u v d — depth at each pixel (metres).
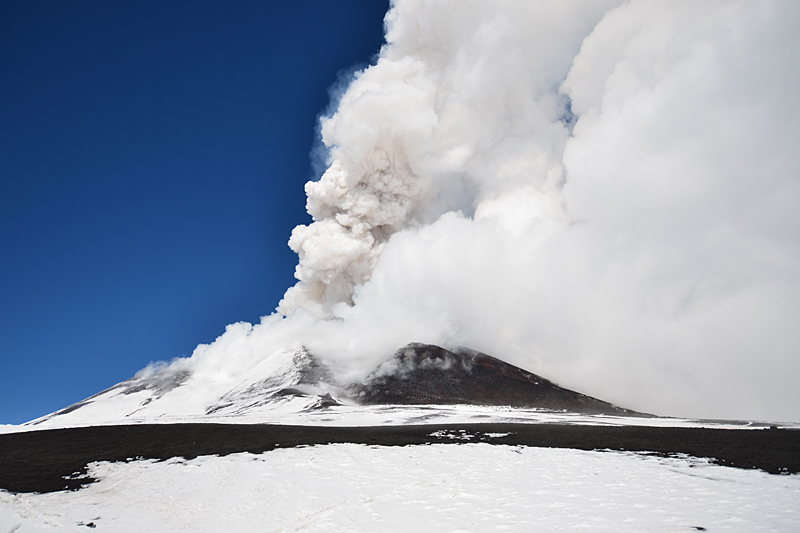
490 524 16.20
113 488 23.27
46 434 39.47
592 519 16.44
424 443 33.22
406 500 19.56
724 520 15.95
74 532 17.00
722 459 26.05
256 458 28.97
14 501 20.88
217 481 24.20
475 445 32.12
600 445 31.62
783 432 37.38
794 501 18.06
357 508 18.66
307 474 24.91
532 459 27.42
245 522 17.72
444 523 16.42
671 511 17.12
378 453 29.75
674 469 24.09
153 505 20.38
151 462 28.64
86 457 30.08
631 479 22.22
